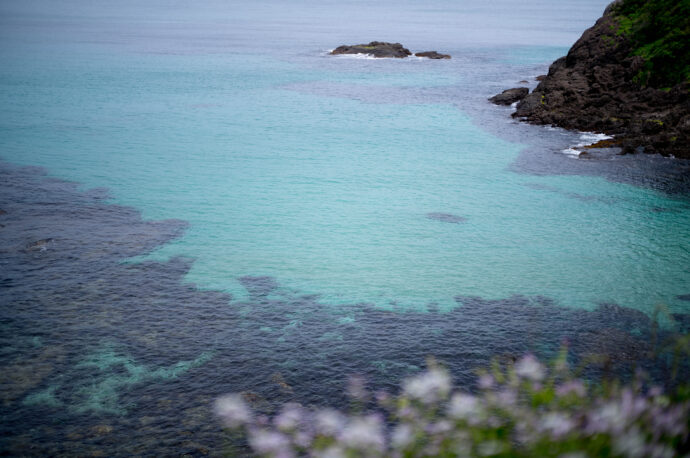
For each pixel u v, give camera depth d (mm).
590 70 56688
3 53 104875
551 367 17109
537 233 28891
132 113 58312
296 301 21812
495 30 191125
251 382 16656
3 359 17469
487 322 20328
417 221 30750
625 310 21141
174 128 52375
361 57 106750
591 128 50062
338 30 184125
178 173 39062
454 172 39812
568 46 136000
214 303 21438
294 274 24172
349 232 29172
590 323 20156
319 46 129125
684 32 50219
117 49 115875
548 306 21453
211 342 18750
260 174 39344
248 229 29297
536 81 77812
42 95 66500
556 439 4574
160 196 34125
